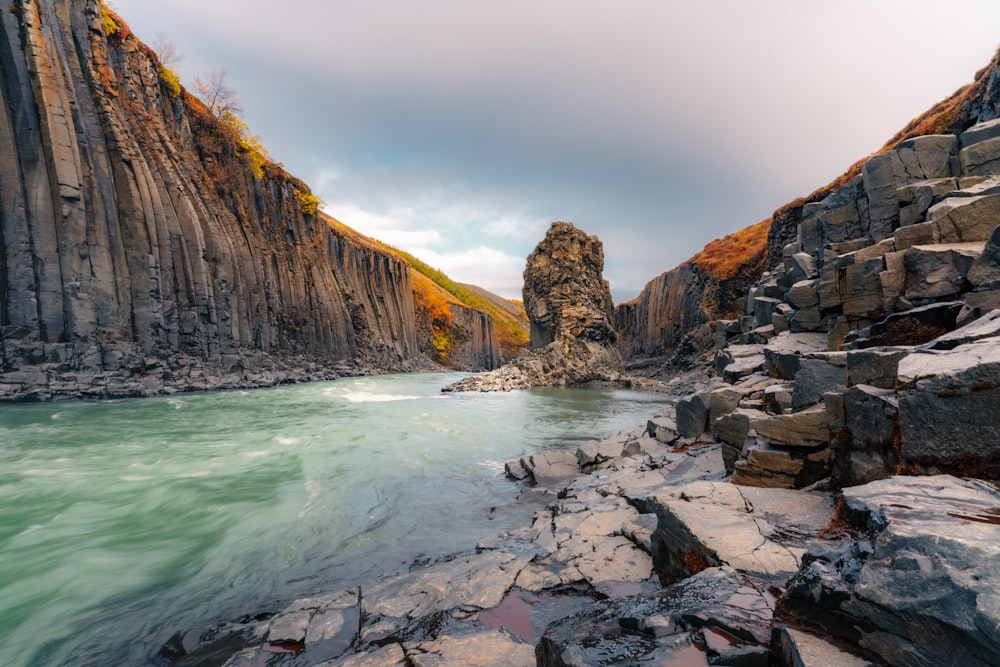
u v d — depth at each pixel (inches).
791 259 731.4
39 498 408.8
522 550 268.7
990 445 150.9
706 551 182.1
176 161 1561.3
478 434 740.7
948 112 1268.5
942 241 381.1
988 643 75.3
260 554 304.5
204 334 1513.3
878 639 93.9
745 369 531.5
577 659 122.9
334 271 2763.3
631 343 3649.1
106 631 221.1
